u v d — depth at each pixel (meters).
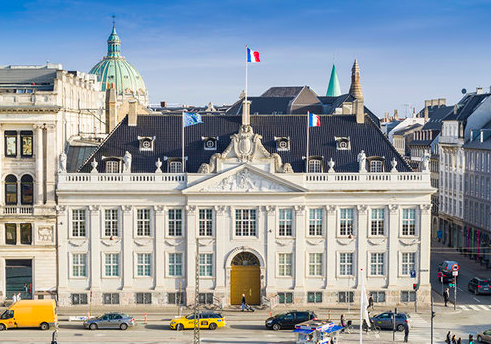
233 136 82.81
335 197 83.38
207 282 83.94
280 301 83.94
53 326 75.56
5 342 70.19
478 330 75.12
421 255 84.19
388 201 83.50
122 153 86.50
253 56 86.81
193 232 83.12
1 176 84.19
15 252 83.88
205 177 82.75
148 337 72.31
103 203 83.12
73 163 88.38
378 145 87.75
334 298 84.12
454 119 132.75
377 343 69.75
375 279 84.44
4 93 83.50
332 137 88.56
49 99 83.50
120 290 83.81
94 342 70.38
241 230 83.56
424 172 83.25
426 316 80.81
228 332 74.19
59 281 83.75
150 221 83.56
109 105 102.38
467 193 121.94
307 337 67.06
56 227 83.75
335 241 83.81
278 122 90.31
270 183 82.94
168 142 87.75
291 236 83.62
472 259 117.44
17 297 83.31
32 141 84.19
